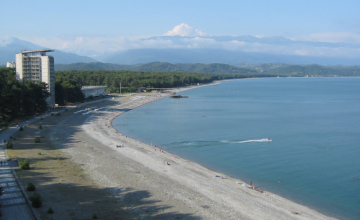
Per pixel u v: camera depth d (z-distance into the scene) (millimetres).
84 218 57312
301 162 100812
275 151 113562
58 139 121438
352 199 73438
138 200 66750
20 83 167000
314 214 64750
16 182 72500
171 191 72438
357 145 122188
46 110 190500
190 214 61094
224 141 128250
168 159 99875
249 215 61938
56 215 57469
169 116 197875
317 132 145875
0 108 139375
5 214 56656
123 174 82812
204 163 99000
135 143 121625
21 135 123500
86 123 162250
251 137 135625
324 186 81062
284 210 65438
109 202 65000
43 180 74938
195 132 146750
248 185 79688
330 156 107562
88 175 80938
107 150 107688
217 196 70688
